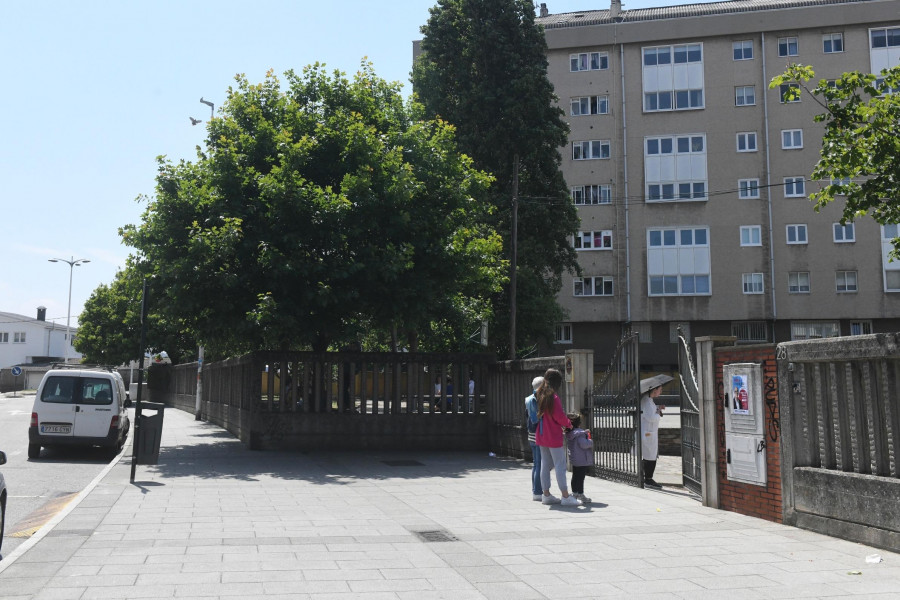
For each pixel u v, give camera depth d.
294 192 18.12
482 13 33.44
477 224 27.86
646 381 12.55
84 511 9.95
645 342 46.91
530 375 16.84
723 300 46.22
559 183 32.53
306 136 18.66
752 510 9.24
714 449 10.02
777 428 8.73
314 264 18.20
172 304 18.62
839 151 12.35
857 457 7.60
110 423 17.91
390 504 10.73
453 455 18.48
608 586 6.09
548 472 10.73
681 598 5.74
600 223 47.72
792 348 8.45
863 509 7.42
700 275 46.56
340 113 19.86
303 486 12.84
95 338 57.97
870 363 7.41
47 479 14.31
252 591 5.90
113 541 7.87
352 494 11.83
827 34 46.75
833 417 7.97
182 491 12.08
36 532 8.41
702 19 47.69
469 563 6.90
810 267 45.84
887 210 12.66
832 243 45.78
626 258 47.25
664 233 47.12
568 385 14.45
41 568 6.64
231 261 18.62
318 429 19.23
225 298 18.72
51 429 17.61
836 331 45.88
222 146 19.42
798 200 46.19
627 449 12.53
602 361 47.47
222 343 21.81
